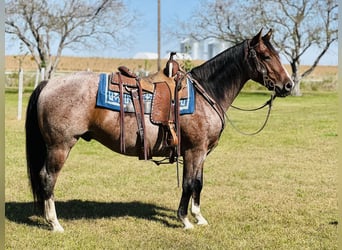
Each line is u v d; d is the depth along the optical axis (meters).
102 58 55.16
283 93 5.09
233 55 5.17
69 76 4.83
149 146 4.86
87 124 4.74
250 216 5.69
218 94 5.17
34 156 4.90
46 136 4.75
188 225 5.16
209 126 4.95
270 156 9.91
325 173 8.23
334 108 22.80
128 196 6.61
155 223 5.38
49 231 4.98
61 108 4.65
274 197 6.60
